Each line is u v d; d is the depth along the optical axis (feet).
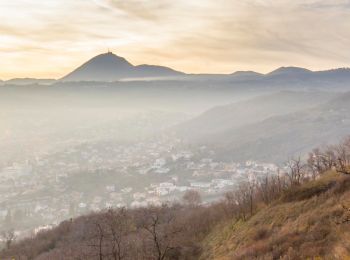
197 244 155.53
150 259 137.90
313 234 85.40
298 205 116.98
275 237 97.19
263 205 148.46
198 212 233.76
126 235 195.21
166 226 203.31
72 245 217.36
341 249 67.51
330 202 103.40
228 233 142.51
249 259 90.02
